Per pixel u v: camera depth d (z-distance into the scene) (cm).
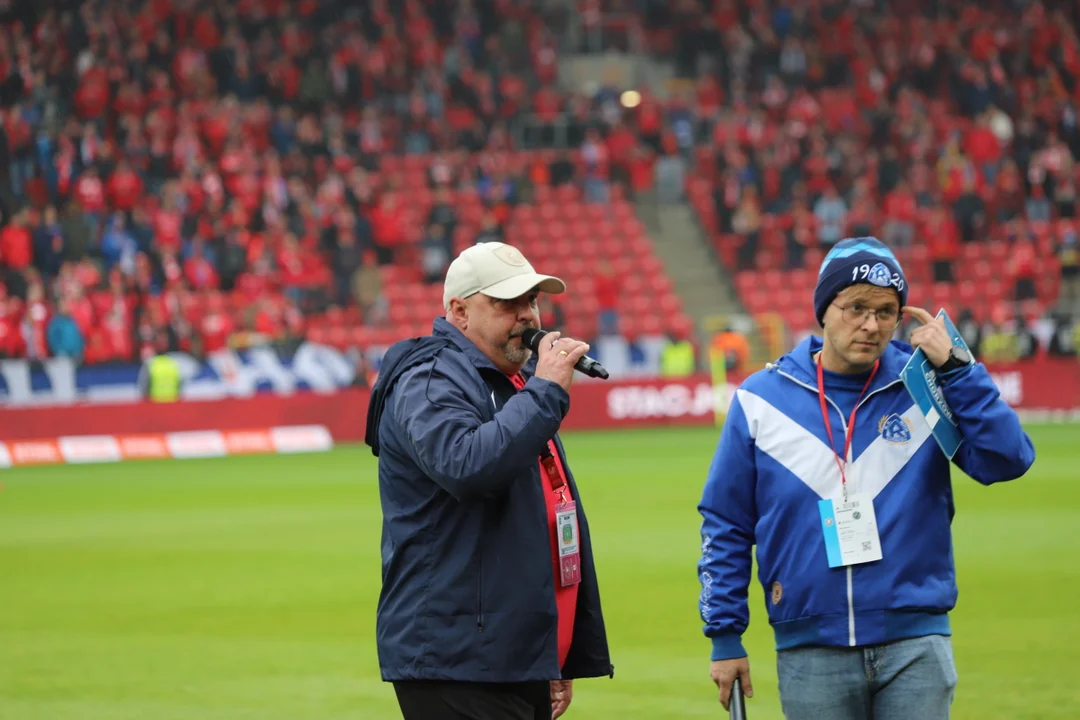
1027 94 5300
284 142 4497
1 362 3494
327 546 1828
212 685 1086
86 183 4016
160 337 3691
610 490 2381
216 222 4150
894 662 579
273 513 2192
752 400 605
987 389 573
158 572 1642
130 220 4016
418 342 590
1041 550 1666
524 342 584
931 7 5628
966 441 584
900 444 588
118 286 3719
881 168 4822
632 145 4844
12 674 1131
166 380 3600
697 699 1016
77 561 1736
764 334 4341
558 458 610
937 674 576
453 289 587
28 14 4453
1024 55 5450
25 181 4078
